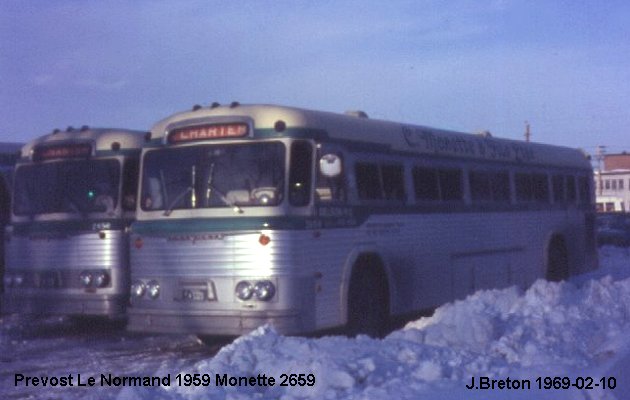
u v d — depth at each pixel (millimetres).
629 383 7836
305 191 11438
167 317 11727
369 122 13156
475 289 15641
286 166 11266
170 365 11414
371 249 12656
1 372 11070
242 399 6859
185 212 11727
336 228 11961
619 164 100188
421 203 14125
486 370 7816
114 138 14164
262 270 11102
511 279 17047
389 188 13312
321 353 7969
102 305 13766
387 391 6859
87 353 12758
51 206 14406
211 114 11758
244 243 11227
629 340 8867
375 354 8086
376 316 12875
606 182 92000
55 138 14578
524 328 9766
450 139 15375
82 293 13945
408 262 13609
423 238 14102
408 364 7871
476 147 16219
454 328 9586
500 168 17016
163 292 11828
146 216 12078
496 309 11117
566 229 19812
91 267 13914
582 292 13062
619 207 88812
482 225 16047
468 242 15508
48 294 14266
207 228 11461
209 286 11438
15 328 15766
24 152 14883
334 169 11195
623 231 41688
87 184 14195
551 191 19281
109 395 8938
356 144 12594
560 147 20375
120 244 13867
